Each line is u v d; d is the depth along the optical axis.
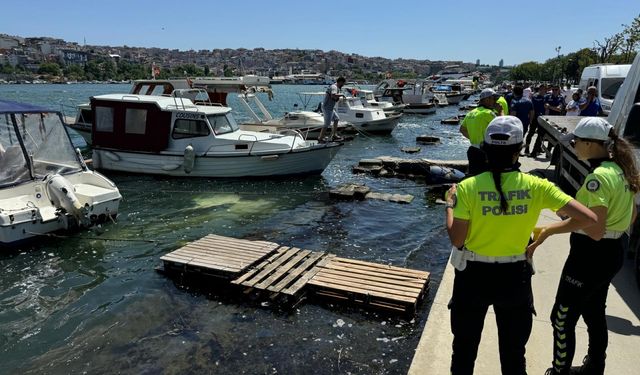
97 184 10.76
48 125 10.28
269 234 9.76
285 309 6.37
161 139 14.84
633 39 38.81
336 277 6.82
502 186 2.82
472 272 2.94
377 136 25.73
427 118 36.69
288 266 7.29
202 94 20.41
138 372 5.16
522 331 3.02
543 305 5.11
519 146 2.83
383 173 15.38
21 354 5.63
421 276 6.86
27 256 8.62
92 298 6.96
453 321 3.13
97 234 9.75
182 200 12.49
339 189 12.80
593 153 3.42
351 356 5.33
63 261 8.40
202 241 8.36
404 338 5.68
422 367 4.18
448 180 13.10
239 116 34.81
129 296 6.94
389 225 10.27
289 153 14.61
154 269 7.90
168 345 5.64
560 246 6.78
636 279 5.35
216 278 7.13
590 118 3.45
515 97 12.70
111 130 15.26
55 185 9.45
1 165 9.44
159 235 9.73
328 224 10.38
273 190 13.69
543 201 2.81
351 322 6.03
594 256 3.29
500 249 2.86
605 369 3.99
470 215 2.87
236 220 10.77
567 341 3.48
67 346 5.75
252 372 5.08
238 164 14.62
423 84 40.53
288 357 5.33
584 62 63.19
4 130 9.48
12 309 6.73
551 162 11.23
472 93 69.81
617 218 3.24
